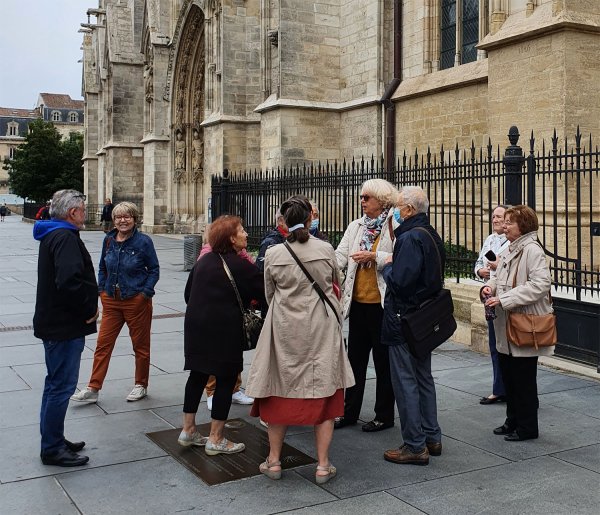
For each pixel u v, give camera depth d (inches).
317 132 916.6
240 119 1075.9
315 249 208.1
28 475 209.6
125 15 1776.6
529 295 227.5
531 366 235.8
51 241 214.5
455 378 323.9
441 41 792.9
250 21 1080.8
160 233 1501.0
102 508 186.2
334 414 205.9
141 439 242.7
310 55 914.1
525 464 215.8
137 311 286.7
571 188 486.9
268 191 685.9
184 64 1432.1
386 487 199.3
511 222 238.2
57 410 215.6
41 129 2704.2
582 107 492.1
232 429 256.4
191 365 223.5
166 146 1520.7
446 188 700.0
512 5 541.6
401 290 214.1
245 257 251.6
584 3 489.1
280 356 203.9
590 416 263.6
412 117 803.4
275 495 194.2
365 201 254.8
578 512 181.2
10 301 587.2
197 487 200.5
